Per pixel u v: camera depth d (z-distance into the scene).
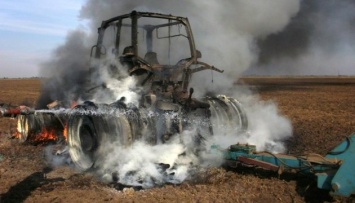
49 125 8.20
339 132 10.47
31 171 6.32
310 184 5.10
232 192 5.14
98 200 4.85
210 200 4.82
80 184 5.60
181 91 6.45
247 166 6.00
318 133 10.28
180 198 4.89
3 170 6.34
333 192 4.48
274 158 5.30
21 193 5.19
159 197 4.93
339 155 4.95
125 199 4.87
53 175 6.09
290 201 4.83
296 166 5.08
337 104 20.81
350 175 4.41
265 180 5.61
